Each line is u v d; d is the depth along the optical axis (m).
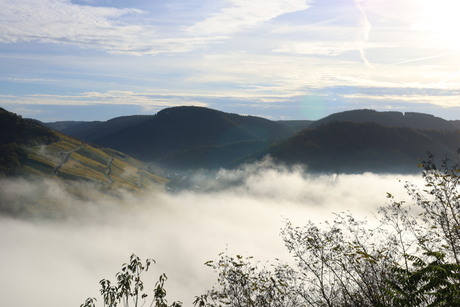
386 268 7.14
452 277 6.24
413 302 6.19
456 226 6.74
